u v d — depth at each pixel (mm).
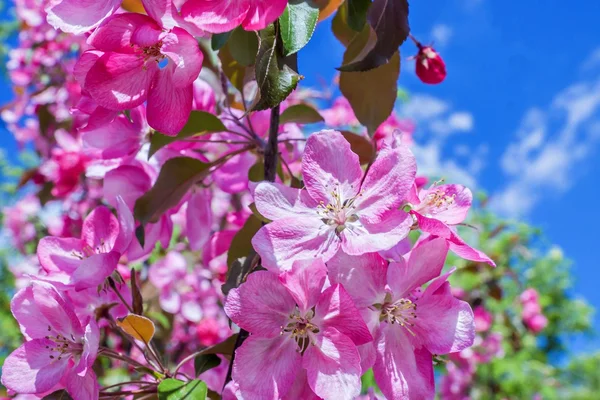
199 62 187
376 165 206
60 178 438
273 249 197
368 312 203
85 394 207
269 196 204
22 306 224
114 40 188
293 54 198
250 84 287
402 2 219
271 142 252
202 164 261
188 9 185
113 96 195
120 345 421
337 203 203
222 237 300
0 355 676
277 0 181
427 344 205
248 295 197
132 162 277
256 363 197
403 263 205
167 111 196
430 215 217
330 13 246
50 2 193
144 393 231
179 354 462
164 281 421
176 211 277
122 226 238
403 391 202
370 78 257
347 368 192
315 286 195
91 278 224
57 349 218
